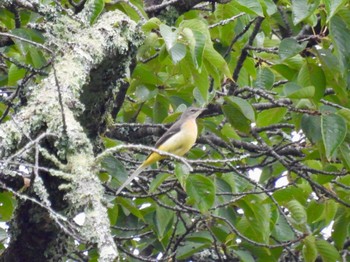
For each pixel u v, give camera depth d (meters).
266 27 12.84
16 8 10.45
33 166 6.54
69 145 6.68
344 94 11.34
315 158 11.71
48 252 8.78
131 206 11.66
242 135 13.61
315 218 12.46
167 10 11.38
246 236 12.78
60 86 7.41
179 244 13.21
